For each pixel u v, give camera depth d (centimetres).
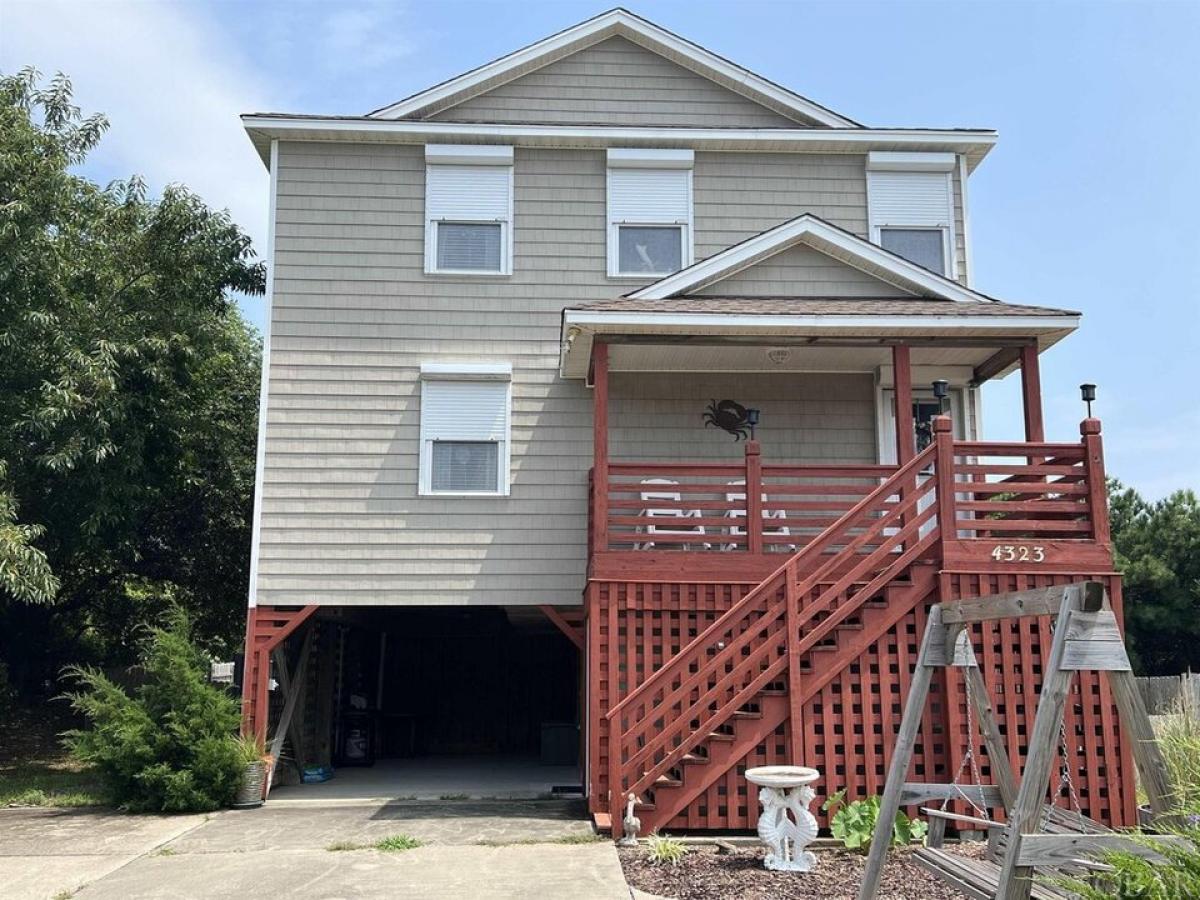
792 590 880
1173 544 2975
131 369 1466
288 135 1247
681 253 1271
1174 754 804
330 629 1434
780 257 1170
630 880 708
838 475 1020
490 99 1317
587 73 1330
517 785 1221
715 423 1238
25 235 1366
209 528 1789
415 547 1176
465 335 1230
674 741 937
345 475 1186
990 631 887
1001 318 1009
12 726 1709
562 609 1177
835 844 823
